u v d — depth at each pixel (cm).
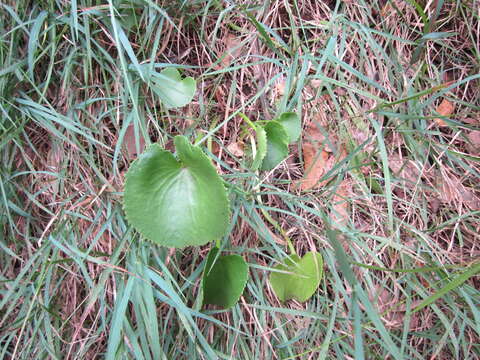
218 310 25
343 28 29
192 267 25
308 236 27
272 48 28
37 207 27
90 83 27
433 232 29
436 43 30
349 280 23
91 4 26
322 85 28
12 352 26
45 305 25
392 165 29
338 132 28
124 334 24
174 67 27
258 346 25
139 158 22
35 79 27
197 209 23
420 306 23
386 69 29
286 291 26
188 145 21
